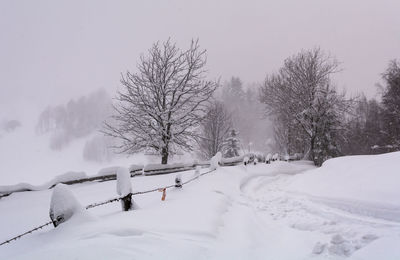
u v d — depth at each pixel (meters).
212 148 33.75
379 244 3.81
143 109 18.58
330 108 28.58
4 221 7.54
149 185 11.70
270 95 34.19
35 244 4.42
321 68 30.48
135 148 19.38
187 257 3.78
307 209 6.95
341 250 4.08
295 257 4.05
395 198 5.81
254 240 4.95
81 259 3.46
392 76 30.61
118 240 4.03
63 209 5.00
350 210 6.32
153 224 4.93
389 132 31.91
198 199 7.50
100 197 9.79
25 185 11.44
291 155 31.30
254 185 12.50
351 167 8.56
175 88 19.33
